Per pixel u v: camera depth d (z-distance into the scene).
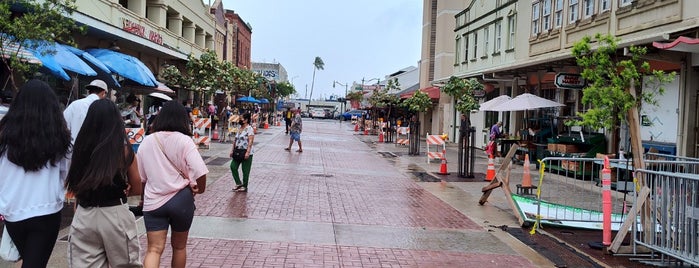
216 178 13.34
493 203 11.51
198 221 8.48
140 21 23.20
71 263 4.36
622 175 13.27
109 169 4.17
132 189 4.50
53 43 9.58
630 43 12.41
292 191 12.03
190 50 32.12
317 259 6.80
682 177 6.46
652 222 7.18
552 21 20.44
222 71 26.44
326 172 16.03
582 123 10.38
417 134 24.09
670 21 13.43
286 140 29.47
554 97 20.89
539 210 9.00
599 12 17.05
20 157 4.11
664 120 14.02
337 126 57.50
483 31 28.98
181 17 30.53
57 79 16.08
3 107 8.45
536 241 8.26
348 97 79.62
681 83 13.30
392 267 6.64
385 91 41.25
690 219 6.45
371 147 28.23
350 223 9.01
